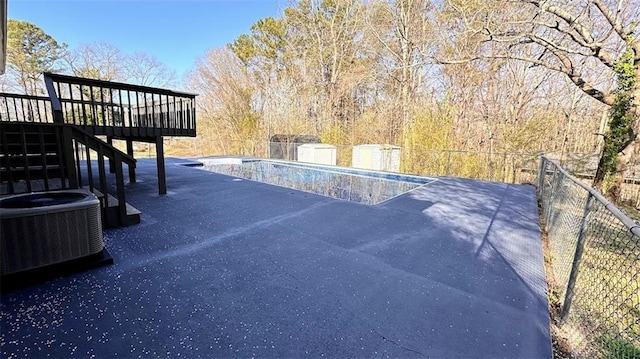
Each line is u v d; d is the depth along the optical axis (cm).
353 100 1730
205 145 2191
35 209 212
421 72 1362
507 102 1125
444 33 1198
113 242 305
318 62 1827
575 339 184
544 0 717
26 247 211
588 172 955
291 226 370
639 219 619
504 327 179
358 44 1711
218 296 207
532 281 240
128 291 210
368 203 522
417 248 306
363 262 269
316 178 928
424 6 1274
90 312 184
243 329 172
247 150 1830
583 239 207
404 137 1177
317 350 157
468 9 886
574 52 742
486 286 230
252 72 2056
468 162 987
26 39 2100
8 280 205
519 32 840
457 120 1152
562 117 1155
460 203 520
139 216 374
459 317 189
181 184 653
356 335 170
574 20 712
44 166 315
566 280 245
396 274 246
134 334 165
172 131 562
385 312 192
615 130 762
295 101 1734
